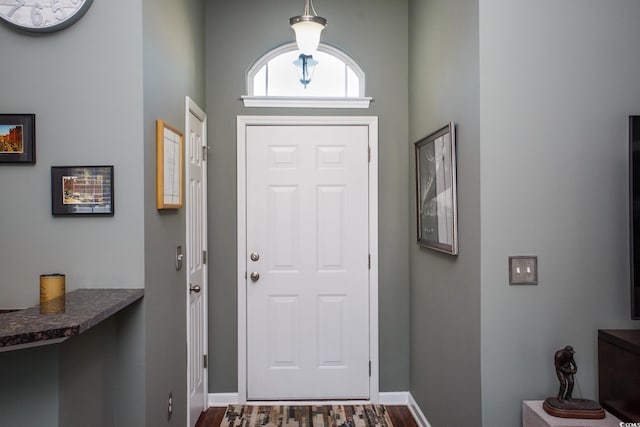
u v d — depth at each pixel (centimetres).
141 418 201
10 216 198
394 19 349
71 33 199
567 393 196
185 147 274
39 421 153
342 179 349
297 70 354
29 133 196
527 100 208
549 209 208
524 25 208
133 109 200
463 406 230
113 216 200
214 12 345
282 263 348
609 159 209
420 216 310
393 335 350
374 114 348
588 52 209
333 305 350
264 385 347
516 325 207
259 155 347
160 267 225
